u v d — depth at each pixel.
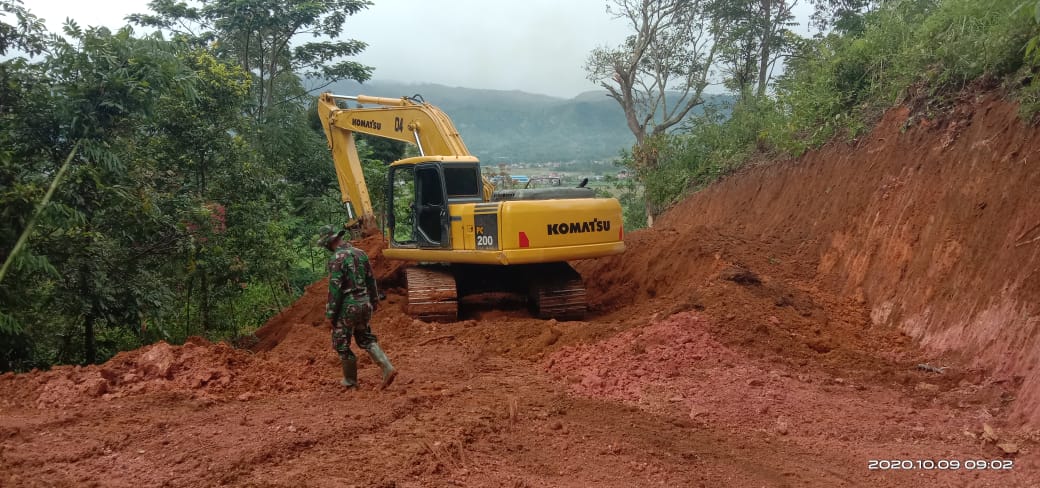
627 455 5.33
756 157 16.55
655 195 21.00
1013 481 4.69
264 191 14.97
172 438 5.48
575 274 11.01
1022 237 7.62
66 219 8.83
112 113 9.86
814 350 7.98
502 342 8.96
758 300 8.98
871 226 10.38
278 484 4.59
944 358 7.60
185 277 12.55
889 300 9.14
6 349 9.08
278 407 6.37
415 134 12.66
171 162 13.20
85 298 9.74
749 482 4.90
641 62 28.66
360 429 5.73
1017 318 6.99
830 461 5.29
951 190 9.16
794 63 21.59
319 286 13.26
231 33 26.84
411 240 11.71
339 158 14.45
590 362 7.78
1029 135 8.47
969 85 10.27
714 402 6.51
